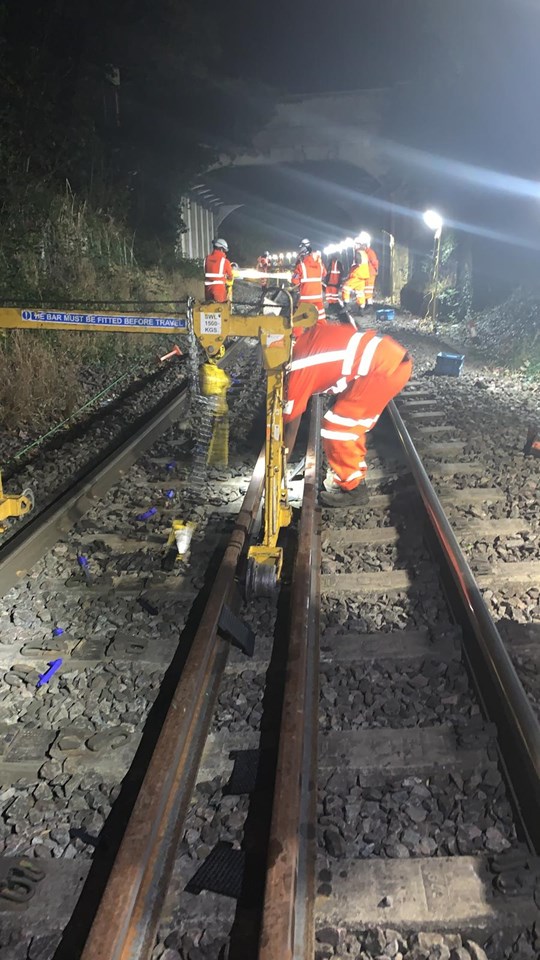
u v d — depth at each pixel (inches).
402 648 152.9
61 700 141.1
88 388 448.5
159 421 343.3
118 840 108.1
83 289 576.1
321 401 376.5
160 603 177.3
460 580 162.7
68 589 186.5
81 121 802.8
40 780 121.9
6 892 99.4
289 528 218.4
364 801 113.0
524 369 497.4
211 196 1637.6
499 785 115.0
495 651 134.3
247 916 95.0
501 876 98.1
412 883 98.2
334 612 168.6
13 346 403.9
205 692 134.5
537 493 240.8
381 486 257.3
